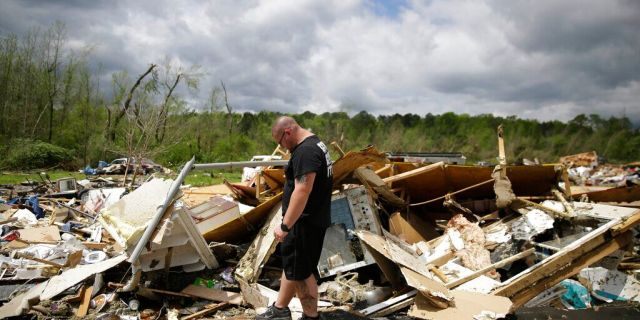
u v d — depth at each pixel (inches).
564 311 166.9
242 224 219.3
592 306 182.4
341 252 193.9
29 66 1033.5
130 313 160.6
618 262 198.4
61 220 307.3
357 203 202.8
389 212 249.9
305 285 132.6
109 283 174.2
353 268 188.5
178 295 169.3
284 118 127.4
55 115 1083.3
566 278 183.6
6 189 484.1
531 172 244.7
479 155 1449.3
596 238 187.0
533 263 198.1
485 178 248.8
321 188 125.8
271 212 215.2
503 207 235.9
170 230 158.9
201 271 187.6
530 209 225.8
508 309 148.7
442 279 180.1
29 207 340.2
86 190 402.3
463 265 199.6
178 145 1042.1
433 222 268.8
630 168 902.4
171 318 156.3
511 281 175.6
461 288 174.6
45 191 446.3
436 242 221.6
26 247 228.8
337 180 216.2
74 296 165.0
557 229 214.8
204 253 183.0
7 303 160.1
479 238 211.5
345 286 176.6
